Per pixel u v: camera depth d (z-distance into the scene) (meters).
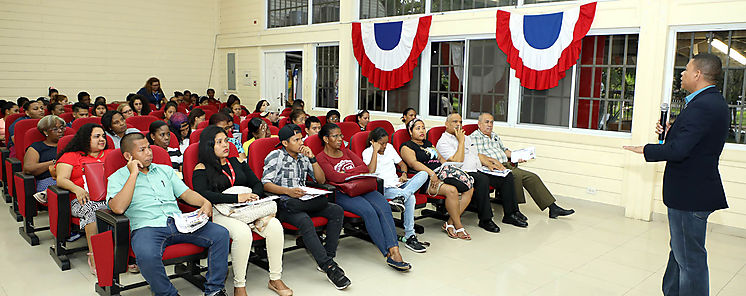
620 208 5.19
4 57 8.10
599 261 3.78
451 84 6.69
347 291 3.16
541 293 3.19
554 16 5.45
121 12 9.19
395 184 4.01
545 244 4.16
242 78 10.00
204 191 3.00
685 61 4.82
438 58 6.79
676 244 2.69
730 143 4.67
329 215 3.34
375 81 7.35
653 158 2.63
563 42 5.39
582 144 5.42
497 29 5.93
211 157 3.05
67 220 3.29
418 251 3.90
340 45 7.82
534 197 4.89
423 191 4.27
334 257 3.65
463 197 4.37
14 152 4.62
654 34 4.80
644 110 4.91
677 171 2.62
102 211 2.77
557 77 5.48
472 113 6.50
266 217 3.02
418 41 6.76
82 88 8.91
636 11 4.92
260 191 3.27
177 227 2.68
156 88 8.84
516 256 3.86
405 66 6.93
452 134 4.70
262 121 4.41
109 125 4.13
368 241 4.13
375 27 7.23
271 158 3.39
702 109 2.50
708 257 3.96
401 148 4.31
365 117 6.23
